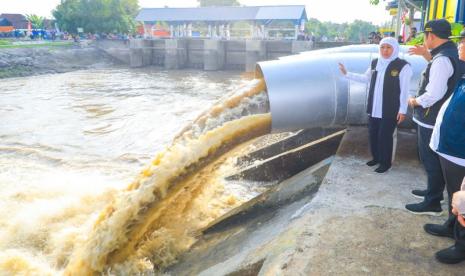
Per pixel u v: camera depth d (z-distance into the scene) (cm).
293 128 658
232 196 772
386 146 579
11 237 685
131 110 1988
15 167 1080
